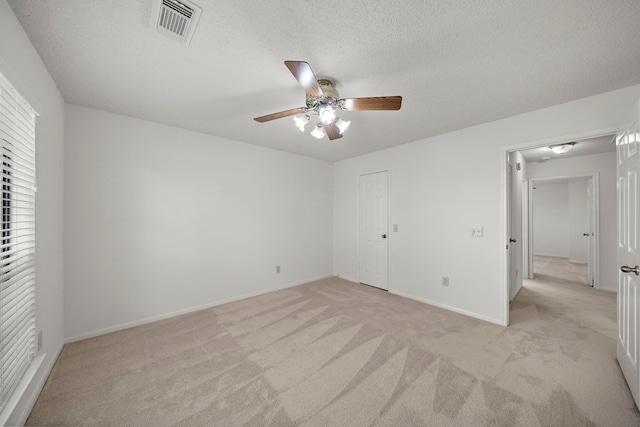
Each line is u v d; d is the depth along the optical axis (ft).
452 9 4.01
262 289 11.98
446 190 10.04
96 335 7.77
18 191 4.61
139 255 8.61
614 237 12.47
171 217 9.30
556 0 3.80
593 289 12.63
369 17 4.17
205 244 10.14
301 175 13.70
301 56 5.20
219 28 4.41
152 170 8.87
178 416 4.68
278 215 12.66
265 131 9.85
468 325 8.43
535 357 6.47
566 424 4.42
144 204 8.71
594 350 6.79
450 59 5.29
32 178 4.96
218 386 5.48
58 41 4.75
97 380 5.67
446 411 4.74
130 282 8.43
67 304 7.32
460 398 5.07
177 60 5.36
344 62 5.39
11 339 4.16
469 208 9.38
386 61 5.36
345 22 4.27
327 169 15.10
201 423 4.53
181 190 9.53
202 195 10.06
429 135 10.31
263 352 6.81
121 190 8.26
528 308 9.96
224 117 8.45
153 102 7.34
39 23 4.28
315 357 6.57
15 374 4.36
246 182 11.42
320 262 14.66
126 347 7.07
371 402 5.00
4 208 4.35
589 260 13.46
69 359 6.47
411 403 4.95
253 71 5.77
